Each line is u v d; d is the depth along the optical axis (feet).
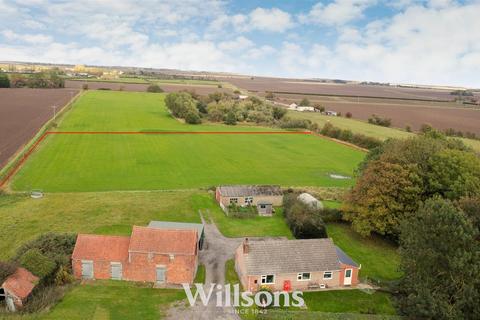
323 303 149.59
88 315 132.05
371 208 201.77
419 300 119.24
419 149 215.72
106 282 156.46
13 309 134.82
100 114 572.51
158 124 527.81
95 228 202.59
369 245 202.80
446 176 196.54
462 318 114.42
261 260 157.58
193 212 231.50
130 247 156.56
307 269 158.20
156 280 158.10
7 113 530.68
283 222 224.53
